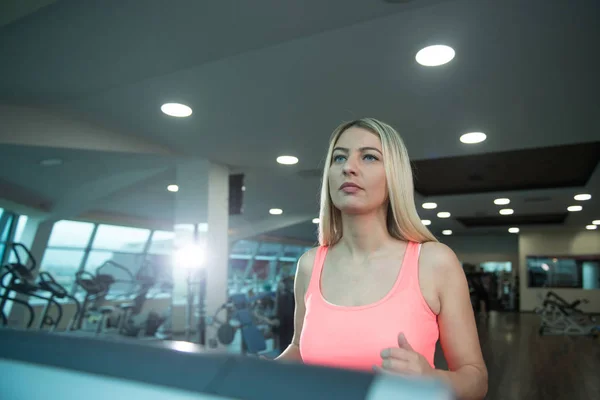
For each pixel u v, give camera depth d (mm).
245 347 5016
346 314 834
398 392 258
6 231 7875
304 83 2811
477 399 746
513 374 5133
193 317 4457
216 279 4602
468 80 2746
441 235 15328
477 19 2072
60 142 3420
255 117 3439
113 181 5809
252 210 8703
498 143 4023
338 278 909
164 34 2217
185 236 4582
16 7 1752
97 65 2580
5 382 381
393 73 2660
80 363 359
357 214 895
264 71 2645
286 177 5742
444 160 5414
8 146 3357
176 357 337
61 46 2348
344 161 909
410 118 3430
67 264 9555
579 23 2088
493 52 2387
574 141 3916
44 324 5215
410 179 904
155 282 6633
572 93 2916
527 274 13695
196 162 4645
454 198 7402
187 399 307
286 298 6539
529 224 11922
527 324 10531
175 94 3008
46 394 357
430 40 2270
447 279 840
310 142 4086
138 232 10531
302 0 1929
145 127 3693
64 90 2965
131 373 337
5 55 2461
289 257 16469
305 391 284
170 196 7441
